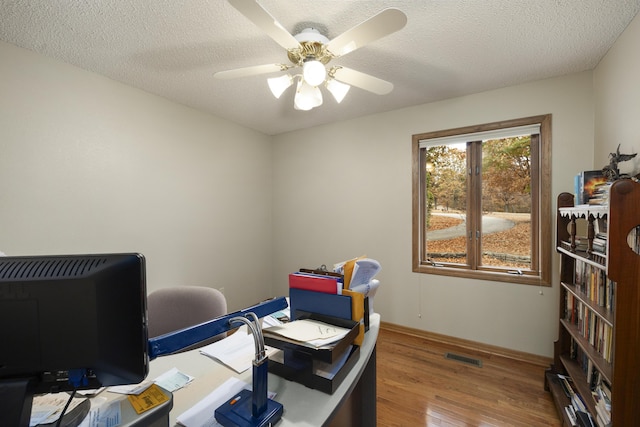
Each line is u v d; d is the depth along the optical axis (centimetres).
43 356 61
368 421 135
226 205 317
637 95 146
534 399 184
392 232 293
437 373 215
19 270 61
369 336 126
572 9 143
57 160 191
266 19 111
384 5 142
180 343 77
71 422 68
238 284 332
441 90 243
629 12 145
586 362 168
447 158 274
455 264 270
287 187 367
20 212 175
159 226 252
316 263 346
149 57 189
